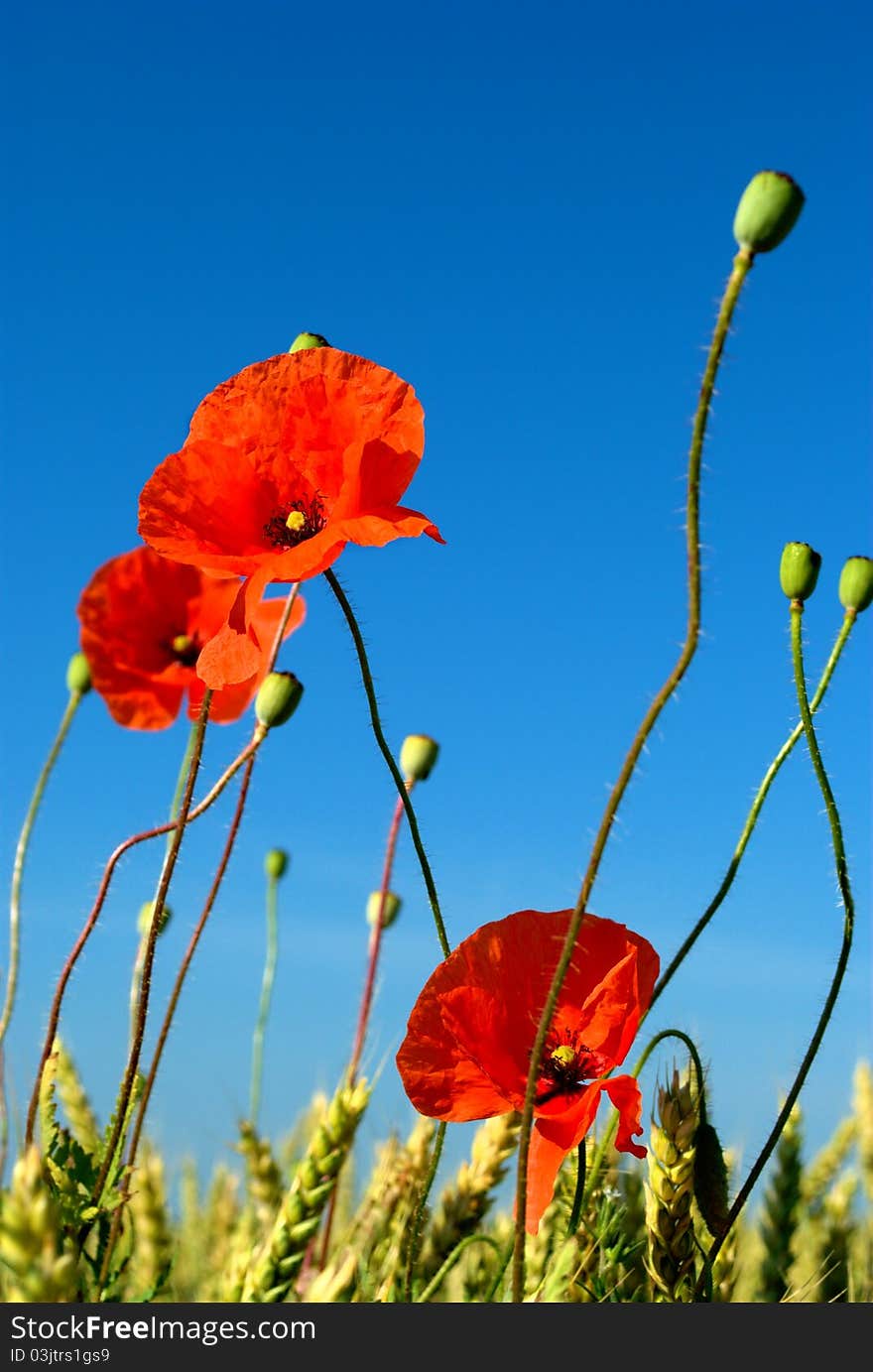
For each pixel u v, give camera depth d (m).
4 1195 0.47
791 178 0.49
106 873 0.62
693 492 0.49
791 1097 0.55
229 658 0.59
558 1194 0.64
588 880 0.49
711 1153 0.56
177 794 0.66
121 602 0.77
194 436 0.61
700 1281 0.55
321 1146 0.53
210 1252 0.79
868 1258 0.73
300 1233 0.53
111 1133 0.58
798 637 0.57
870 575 0.57
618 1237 0.60
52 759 0.73
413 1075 0.56
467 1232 0.66
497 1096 0.57
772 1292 0.69
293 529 0.62
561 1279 0.52
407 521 0.59
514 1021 0.58
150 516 0.60
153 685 0.78
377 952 0.74
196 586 0.78
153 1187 0.73
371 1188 0.68
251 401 0.61
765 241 0.49
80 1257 0.58
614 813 0.49
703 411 0.49
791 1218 0.71
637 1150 0.54
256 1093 0.79
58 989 0.61
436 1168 0.58
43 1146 0.59
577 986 0.58
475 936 0.58
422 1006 0.57
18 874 0.70
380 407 0.61
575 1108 0.54
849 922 0.55
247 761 0.65
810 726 0.56
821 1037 0.55
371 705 0.59
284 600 0.74
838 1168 0.82
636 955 0.57
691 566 0.49
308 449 0.62
